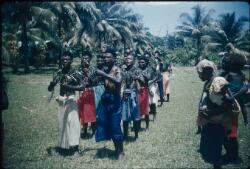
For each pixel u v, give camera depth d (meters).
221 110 5.12
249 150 6.54
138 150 6.54
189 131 8.01
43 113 10.28
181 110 10.82
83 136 7.57
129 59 7.14
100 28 36.03
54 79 6.23
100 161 5.97
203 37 49.91
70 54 6.22
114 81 5.80
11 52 27.42
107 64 5.93
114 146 6.66
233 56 6.43
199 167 5.71
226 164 5.78
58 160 6.01
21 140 7.22
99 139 5.93
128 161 5.96
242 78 6.52
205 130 5.29
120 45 39.62
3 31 28.08
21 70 28.61
